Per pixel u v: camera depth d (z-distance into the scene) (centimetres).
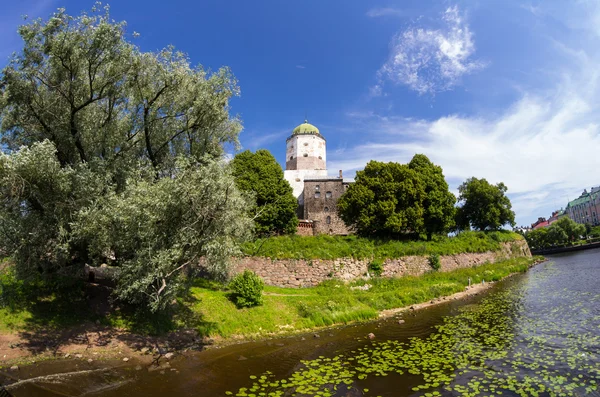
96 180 1334
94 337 1342
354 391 954
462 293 2727
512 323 1644
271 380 1056
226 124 1878
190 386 1009
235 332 1631
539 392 902
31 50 1317
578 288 2483
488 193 5431
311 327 1809
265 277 2630
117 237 1270
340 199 4069
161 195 1229
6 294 1404
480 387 943
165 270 1239
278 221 3719
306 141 5594
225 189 1235
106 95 1489
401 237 3881
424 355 1242
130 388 991
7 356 1117
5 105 1348
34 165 1169
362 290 2698
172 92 1588
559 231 7938
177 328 1545
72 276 1548
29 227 1258
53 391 934
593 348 1216
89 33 1350
